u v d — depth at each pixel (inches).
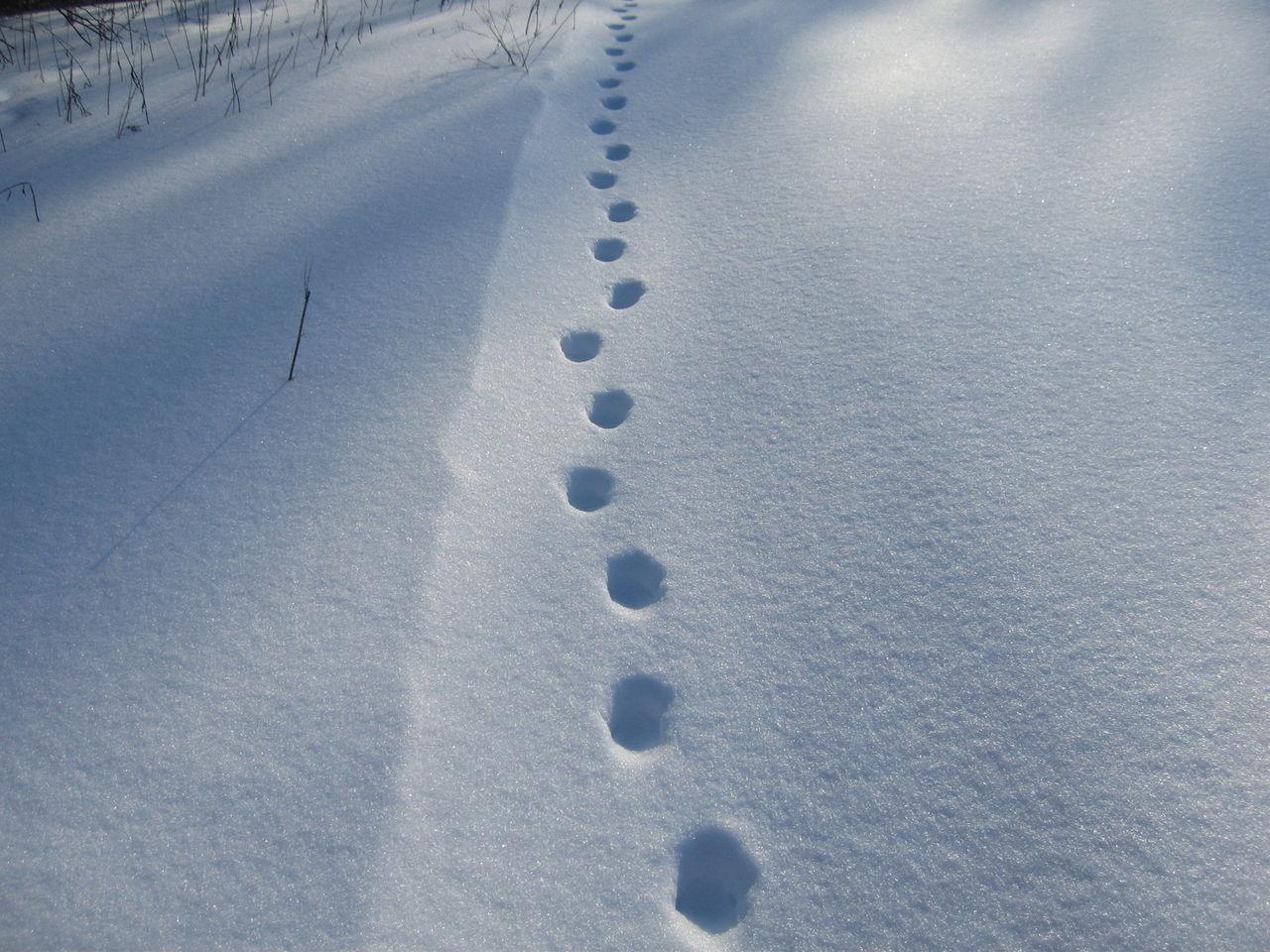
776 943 50.9
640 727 63.4
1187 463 73.5
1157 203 102.2
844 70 144.6
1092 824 53.8
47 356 87.0
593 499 80.7
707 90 146.4
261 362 88.2
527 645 66.1
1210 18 139.6
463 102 140.0
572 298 102.6
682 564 72.3
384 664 62.8
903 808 55.8
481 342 92.0
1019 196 107.3
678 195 120.0
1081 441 76.7
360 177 119.3
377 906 51.3
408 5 184.4
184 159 121.4
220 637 64.2
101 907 50.9
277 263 102.2
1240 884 50.5
